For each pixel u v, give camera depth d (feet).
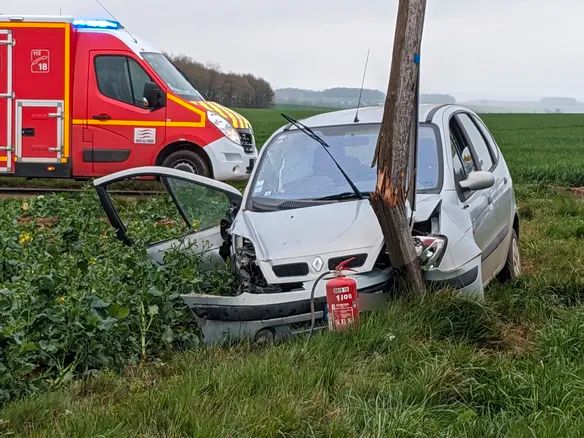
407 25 18.48
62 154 47.01
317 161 23.30
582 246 31.35
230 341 18.65
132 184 52.75
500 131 193.16
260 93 211.20
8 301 17.51
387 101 18.61
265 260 19.49
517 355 17.79
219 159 47.52
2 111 46.88
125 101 47.06
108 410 14.39
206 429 13.24
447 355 16.70
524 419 14.30
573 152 113.70
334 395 15.12
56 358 17.53
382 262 19.83
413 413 14.16
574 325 18.78
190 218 24.56
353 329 17.60
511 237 26.17
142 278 20.10
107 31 47.29
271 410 14.02
